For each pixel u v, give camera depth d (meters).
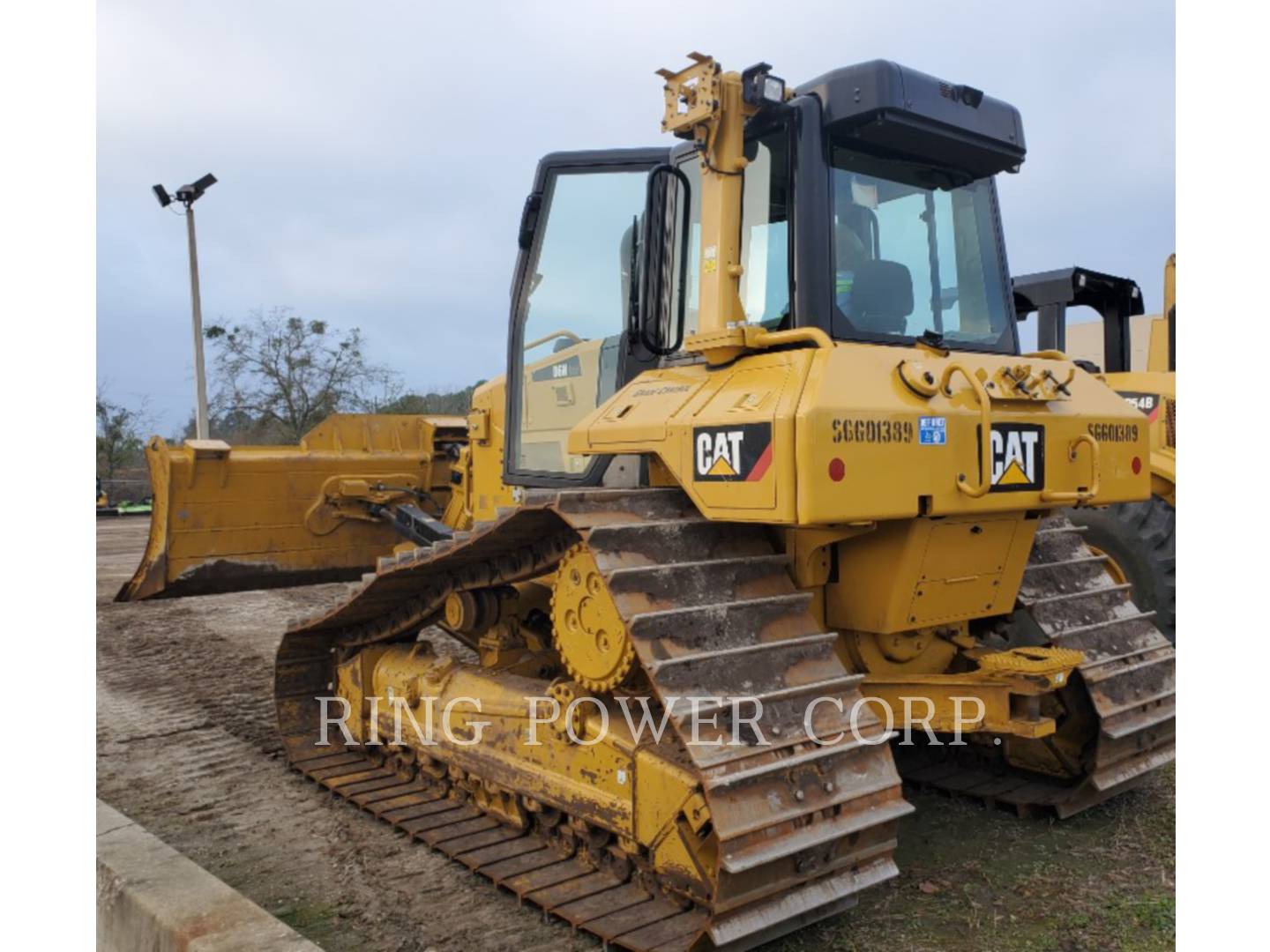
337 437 9.09
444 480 9.31
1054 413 3.91
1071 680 4.38
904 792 4.83
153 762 5.52
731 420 3.40
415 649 5.20
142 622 9.38
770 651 3.42
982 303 4.54
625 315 4.60
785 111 3.88
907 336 4.05
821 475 3.15
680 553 3.57
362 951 3.43
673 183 4.32
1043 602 4.39
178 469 8.20
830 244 3.83
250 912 3.01
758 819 3.06
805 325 3.77
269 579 8.63
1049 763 4.63
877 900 3.68
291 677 5.73
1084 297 7.66
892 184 4.20
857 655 4.00
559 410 4.92
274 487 8.59
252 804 4.90
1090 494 3.92
